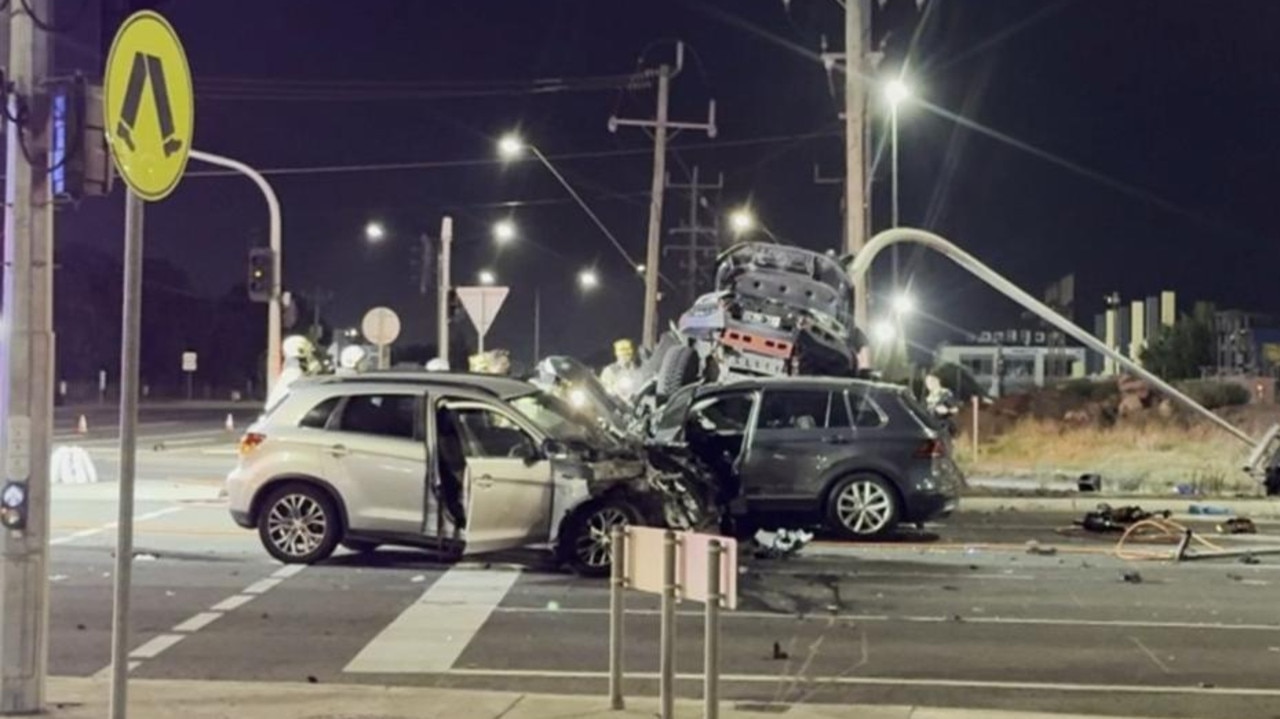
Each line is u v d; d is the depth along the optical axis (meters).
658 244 41.66
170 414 69.00
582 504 14.57
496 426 15.29
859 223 24.48
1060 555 16.47
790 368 21.98
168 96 6.89
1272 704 9.55
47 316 8.24
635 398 22.12
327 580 14.18
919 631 11.95
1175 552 16.70
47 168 8.09
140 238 6.86
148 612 12.44
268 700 9.09
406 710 8.81
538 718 8.64
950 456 17.94
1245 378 51.91
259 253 27.48
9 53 8.01
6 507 8.18
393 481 14.89
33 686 8.28
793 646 11.34
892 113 28.52
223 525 18.53
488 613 12.57
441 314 35.06
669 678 8.18
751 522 17.70
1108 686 10.05
